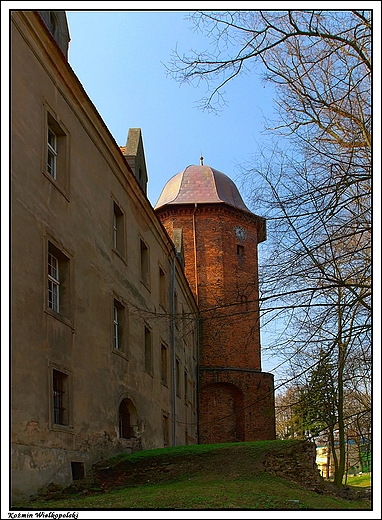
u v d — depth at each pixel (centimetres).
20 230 1234
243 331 3878
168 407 2595
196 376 3700
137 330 2125
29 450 1182
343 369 1195
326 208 1137
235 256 4016
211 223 4009
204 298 3875
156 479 1520
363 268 1191
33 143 1342
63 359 1410
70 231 1534
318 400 1301
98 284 1728
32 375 1230
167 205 4034
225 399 3731
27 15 1337
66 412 1412
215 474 1515
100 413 1634
